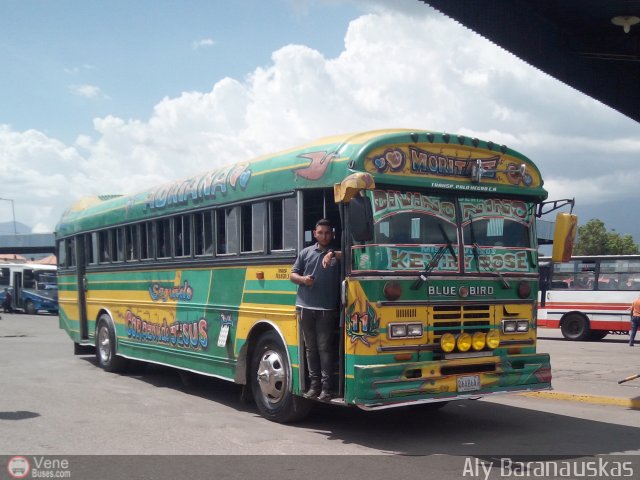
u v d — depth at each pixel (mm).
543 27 12062
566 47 12398
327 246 7496
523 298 8055
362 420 8508
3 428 7875
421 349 7223
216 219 9625
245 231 8961
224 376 9320
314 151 7824
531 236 8281
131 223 12070
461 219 7703
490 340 7656
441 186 7531
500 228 8008
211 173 9930
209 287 9711
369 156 7160
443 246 7508
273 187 8367
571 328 22922
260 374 8445
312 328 7445
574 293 22844
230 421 8359
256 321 8570
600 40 12438
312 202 7887
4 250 60281
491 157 7988
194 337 10078
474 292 7645
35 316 36250
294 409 8016
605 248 55969
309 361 7504
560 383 11297
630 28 12055
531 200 8352
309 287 7434
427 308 7316
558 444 7273
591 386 10945
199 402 9711
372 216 6836
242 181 8992
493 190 7918
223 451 6859
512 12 11516
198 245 10094
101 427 7957
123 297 12414
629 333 22219
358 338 6965
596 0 10875
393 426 8180
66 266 15305
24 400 9695
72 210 15164
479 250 7762
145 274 11617
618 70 13500
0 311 41625
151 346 11391
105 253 13305
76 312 14523
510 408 9469
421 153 7488
